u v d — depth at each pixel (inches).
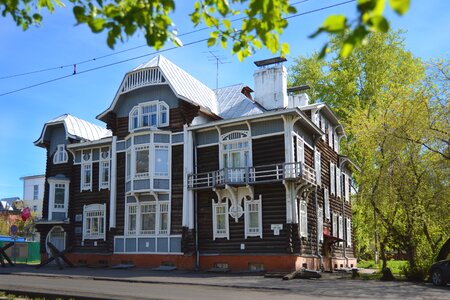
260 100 1283.2
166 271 1071.6
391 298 617.0
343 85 1723.7
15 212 2527.1
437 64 1044.5
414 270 955.3
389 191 1027.9
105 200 1302.9
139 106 1254.3
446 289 765.3
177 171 1171.9
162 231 1165.1
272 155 1067.3
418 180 1022.4
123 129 1279.5
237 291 679.7
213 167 1143.6
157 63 1216.2
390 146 1038.4
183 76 1261.1
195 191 1144.2
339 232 1418.6
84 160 1378.0
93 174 1349.7
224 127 1139.9
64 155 1440.7
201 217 1135.6
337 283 821.9
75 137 1409.9
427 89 1048.8
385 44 1700.3
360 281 885.8
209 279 863.1
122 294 625.9
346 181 1599.4
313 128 1173.7
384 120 1080.8
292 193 1024.9
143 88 1255.5
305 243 1079.6
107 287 724.7
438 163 1011.9
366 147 1129.4
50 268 1186.0
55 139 1471.5
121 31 227.9
